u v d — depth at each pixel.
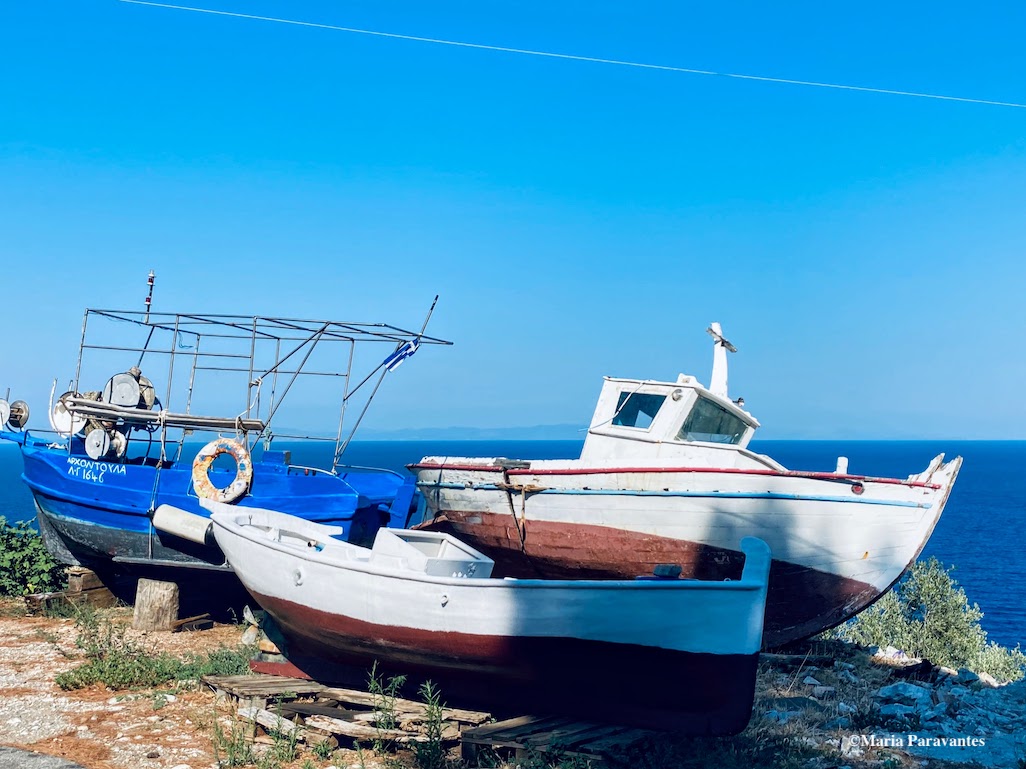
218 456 12.37
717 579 10.79
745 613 7.53
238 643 10.62
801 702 9.09
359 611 8.33
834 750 7.68
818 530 10.48
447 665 8.14
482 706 8.28
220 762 6.71
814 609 10.88
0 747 7.04
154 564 12.01
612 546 11.29
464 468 12.64
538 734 7.23
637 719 7.76
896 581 11.09
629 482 11.08
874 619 16.31
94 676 8.85
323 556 8.56
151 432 13.70
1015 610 41.09
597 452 12.40
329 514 12.82
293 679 8.49
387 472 15.28
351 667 8.90
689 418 11.89
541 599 7.66
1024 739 8.07
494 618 7.77
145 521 12.32
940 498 11.02
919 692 9.34
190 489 12.37
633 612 7.54
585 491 11.41
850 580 10.75
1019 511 92.69
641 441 11.95
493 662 7.91
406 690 8.62
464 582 7.84
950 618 15.82
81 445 13.73
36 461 13.43
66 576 13.77
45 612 12.33
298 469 14.20
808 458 189.88
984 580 49.34
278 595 9.03
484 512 12.48
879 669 10.91
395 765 6.76
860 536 10.59
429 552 9.90
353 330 13.62
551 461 12.98
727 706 7.61
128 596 13.63
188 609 12.60
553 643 7.70
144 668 9.03
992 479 153.62
